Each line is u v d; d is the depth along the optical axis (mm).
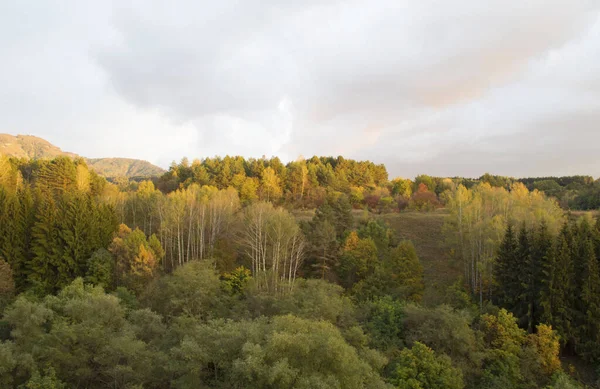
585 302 42062
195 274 46062
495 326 39531
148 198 81062
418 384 29953
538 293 43531
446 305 41062
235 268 60781
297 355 23125
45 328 31203
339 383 21906
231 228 71625
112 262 53594
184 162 145375
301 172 120812
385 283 52781
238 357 24266
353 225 78250
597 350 39250
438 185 133125
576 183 143000
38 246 54219
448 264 66125
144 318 34625
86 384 28484
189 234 64688
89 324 29562
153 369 27547
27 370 25656
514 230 53875
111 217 65438
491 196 72188
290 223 56562
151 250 54438
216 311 43250
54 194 87250
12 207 55156
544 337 38156
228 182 114938
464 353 36250
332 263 61156
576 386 33750
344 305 42094
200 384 25281
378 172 151750
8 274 48156
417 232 80562
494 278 50938
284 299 42062
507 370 34875
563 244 43938
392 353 36500
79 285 40500
